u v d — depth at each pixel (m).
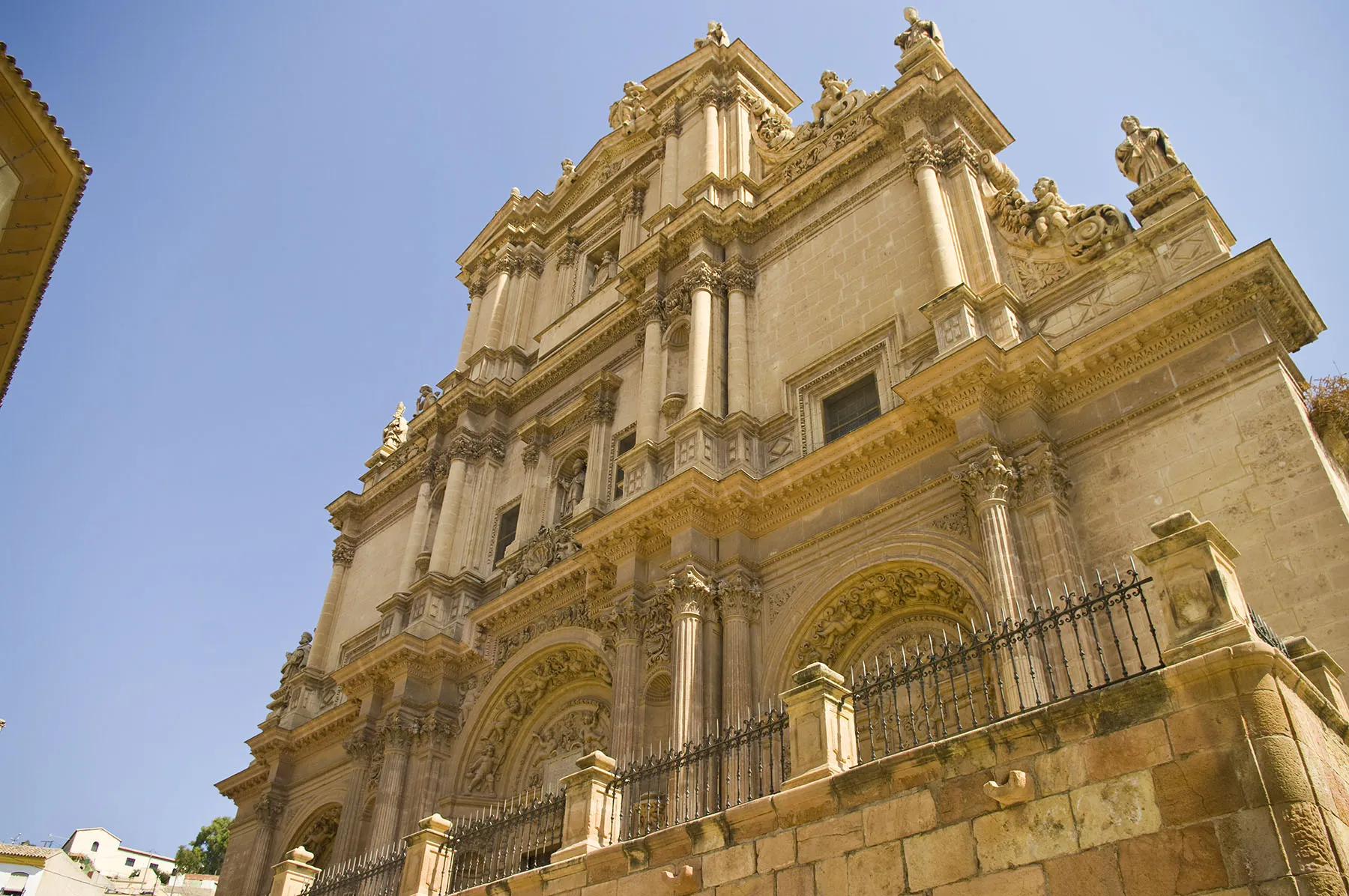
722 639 21.00
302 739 32.69
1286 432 15.74
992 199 23.45
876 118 25.86
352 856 26.70
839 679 12.34
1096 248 20.61
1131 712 9.27
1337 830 8.17
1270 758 8.31
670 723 20.91
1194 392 17.11
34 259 14.48
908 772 10.48
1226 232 19.28
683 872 11.84
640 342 29.95
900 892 9.96
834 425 23.08
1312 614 14.26
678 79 36.59
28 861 53.41
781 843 11.17
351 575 37.97
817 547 21.05
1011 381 18.81
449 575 31.22
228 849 33.56
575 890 13.16
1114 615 15.84
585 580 25.52
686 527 22.06
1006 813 9.61
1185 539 9.81
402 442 42.06
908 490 19.95
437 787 26.75
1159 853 8.56
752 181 30.25
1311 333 17.67
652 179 35.84
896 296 23.34
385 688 29.41
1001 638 11.43
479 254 41.94
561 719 25.81
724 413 25.03
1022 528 17.52
